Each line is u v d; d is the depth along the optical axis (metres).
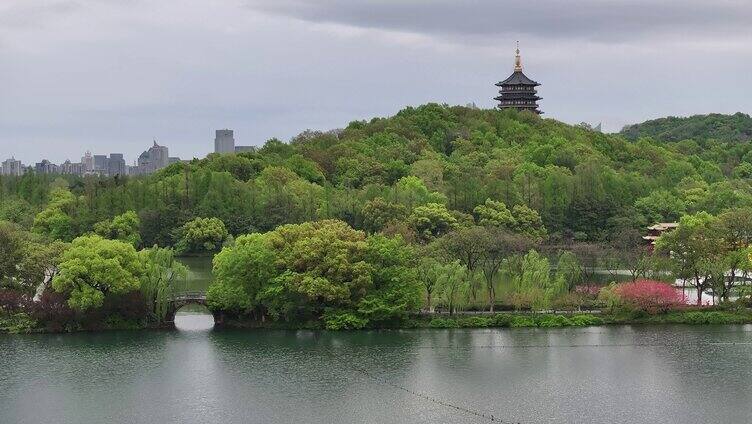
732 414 182.38
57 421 181.88
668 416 181.25
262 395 196.50
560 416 181.62
